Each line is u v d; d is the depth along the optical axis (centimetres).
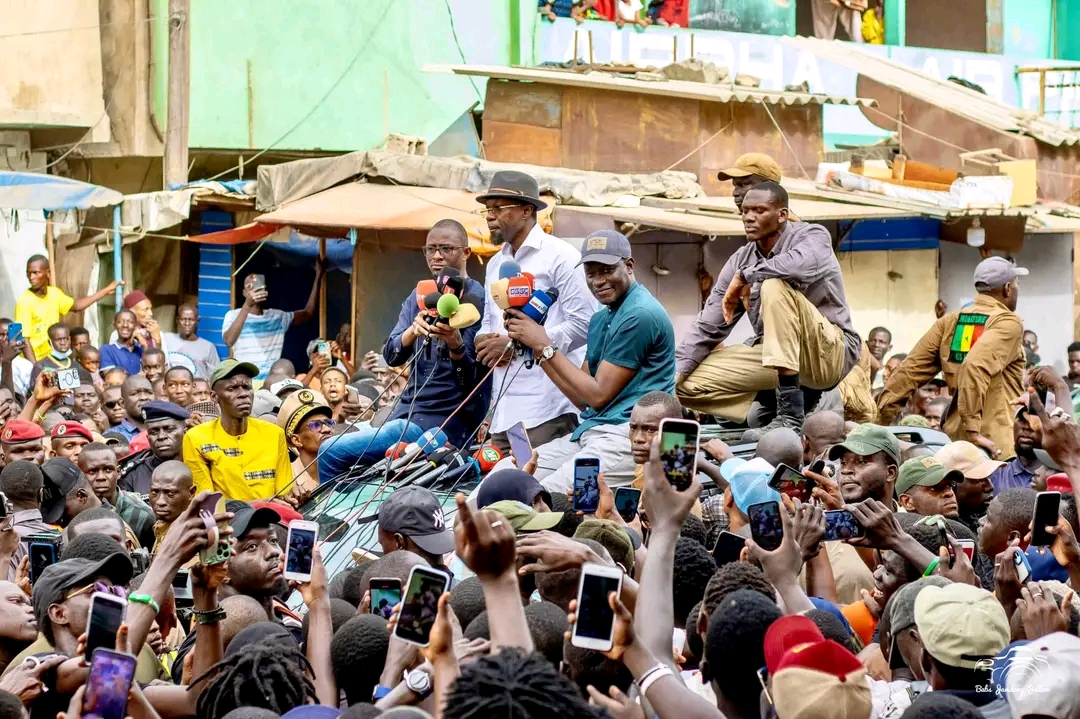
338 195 1728
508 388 930
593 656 481
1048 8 2702
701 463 823
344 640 541
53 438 1041
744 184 986
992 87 2622
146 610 531
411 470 909
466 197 1697
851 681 421
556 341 909
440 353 959
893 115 2112
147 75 1989
